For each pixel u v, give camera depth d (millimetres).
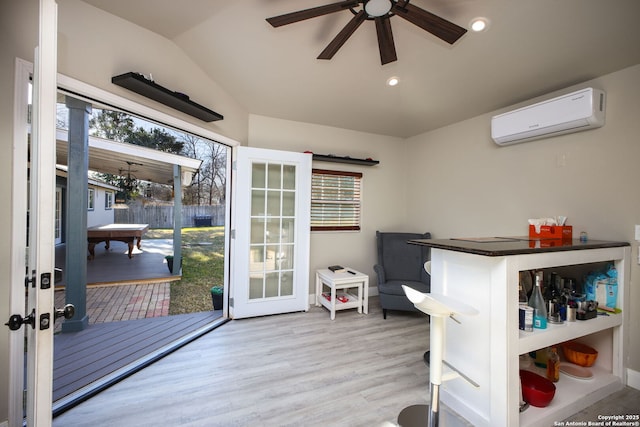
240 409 1715
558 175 2486
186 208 11203
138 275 5359
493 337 1497
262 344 2580
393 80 2824
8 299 1396
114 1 1779
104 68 1804
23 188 1427
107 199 11148
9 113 1380
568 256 1707
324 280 3467
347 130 3955
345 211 3982
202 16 2039
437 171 3775
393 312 3459
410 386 1969
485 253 1434
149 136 9680
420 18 1490
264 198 3297
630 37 1871
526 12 1887
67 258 2811
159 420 1610
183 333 2785
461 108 3129
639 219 1998
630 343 2018
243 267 3158
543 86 2492
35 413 1004
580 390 1807
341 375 2092
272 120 3531
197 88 2555
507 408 1434
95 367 2125
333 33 2242
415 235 3779
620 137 2098
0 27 1350
